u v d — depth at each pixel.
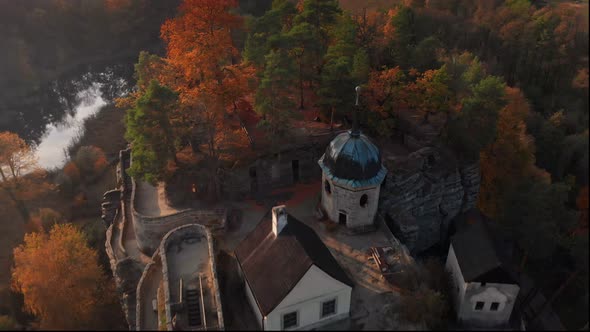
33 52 134.00
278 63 58.88
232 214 58.88
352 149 53.53
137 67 68.12
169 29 68.50
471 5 81.00
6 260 69.69
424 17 82.75
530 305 53.69
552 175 55.75
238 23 70.38
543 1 70.75
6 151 72.50
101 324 50.16
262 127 60.12
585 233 48.56
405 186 62.06
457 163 65.31
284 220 44.94
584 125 51.69
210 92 58.53
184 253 50.50
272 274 43.34
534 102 62.69
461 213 67.75
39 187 78.94
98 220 76.88
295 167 65.62
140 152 57.22
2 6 132.62
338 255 53.12
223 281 48.53
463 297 48.25
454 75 69.69
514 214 58.69
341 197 55.22
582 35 53.62
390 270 50.28
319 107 68.56
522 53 66.94
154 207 60.19
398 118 71.25
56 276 51.03
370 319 45.25
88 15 142.75
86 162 88.44
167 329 41.84
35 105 118.62
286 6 81.50
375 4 93.69
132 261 55.75
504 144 62.41
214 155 60.78
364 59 67.12
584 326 48.16
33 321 52.97
